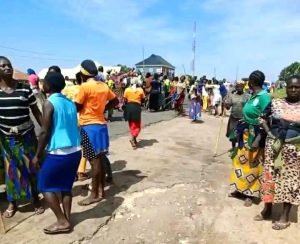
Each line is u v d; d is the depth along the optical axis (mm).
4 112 5402
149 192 6594
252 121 5906
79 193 6430
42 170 4867
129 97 9625
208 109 20469
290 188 5195
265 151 5430
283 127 5148
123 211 5781
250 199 6168
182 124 14703
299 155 5137
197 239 5047
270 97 5738
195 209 5961
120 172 7672
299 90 5109
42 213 5668
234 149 6457
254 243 4953
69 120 4875
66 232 5043
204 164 8734
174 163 8617
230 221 5582
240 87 7895
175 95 19250
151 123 14188
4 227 5090
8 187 5531
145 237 5062
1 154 5672
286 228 5352
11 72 5363
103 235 5082
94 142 5867
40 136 4703
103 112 6004
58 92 4906
